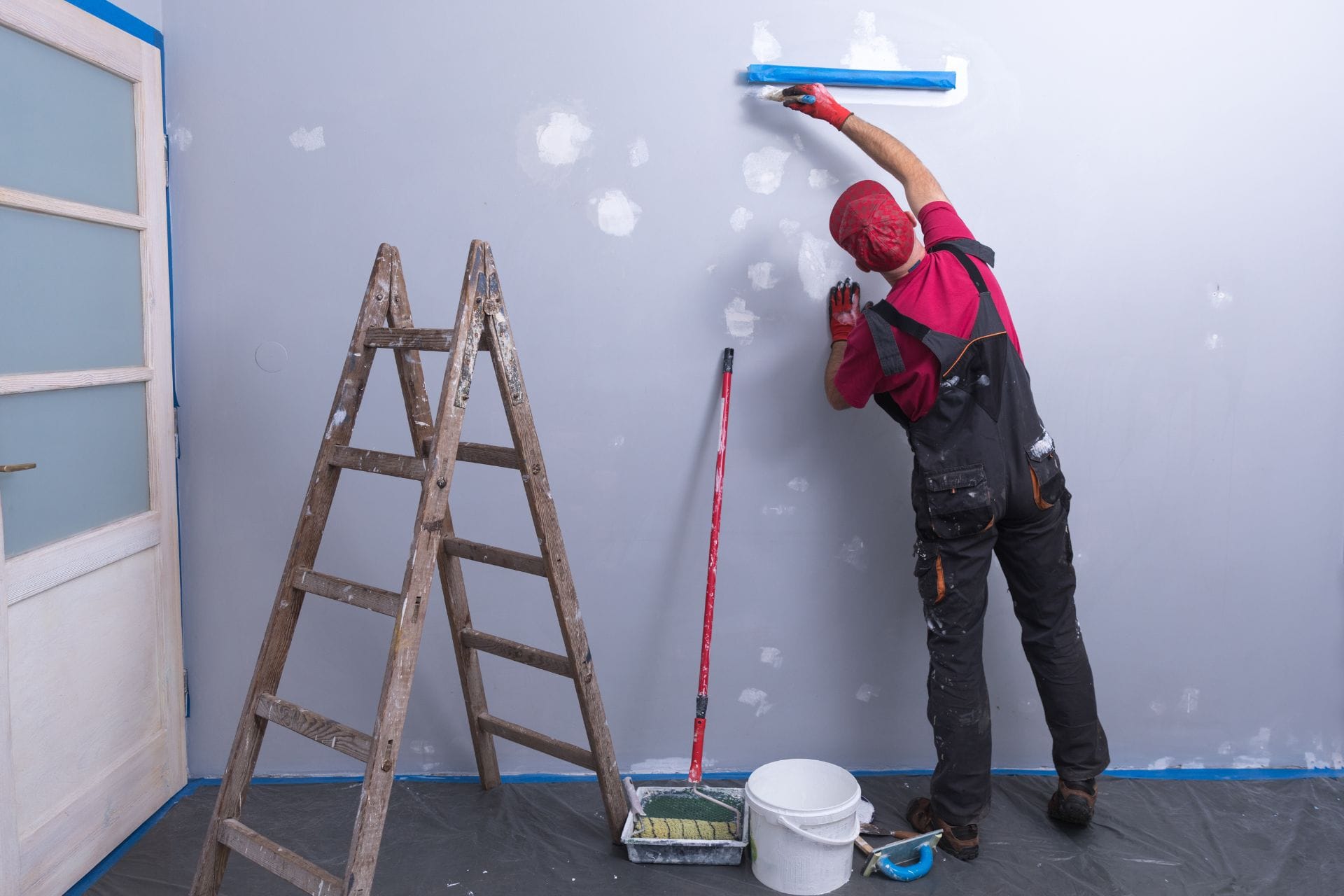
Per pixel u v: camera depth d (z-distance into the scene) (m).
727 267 2.32
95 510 2.02
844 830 1.97
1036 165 2.30
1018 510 2.02
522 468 1.91
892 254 1.99
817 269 2.32
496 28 2.23
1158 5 2.27
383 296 1.96
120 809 2.10
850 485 2.39
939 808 2.09
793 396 2.36
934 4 2.25
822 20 2.25
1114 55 2.28
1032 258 2.33
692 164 2.28
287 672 2.40
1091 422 2.38
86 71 1.96
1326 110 2.30
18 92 1.76
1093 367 2.36
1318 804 2.31
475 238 2.27
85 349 1.97
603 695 2.43
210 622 2.37
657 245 2.30
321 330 2.30
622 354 2.33
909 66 2.27
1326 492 2.41
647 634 2.41
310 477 2.34
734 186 2.29
